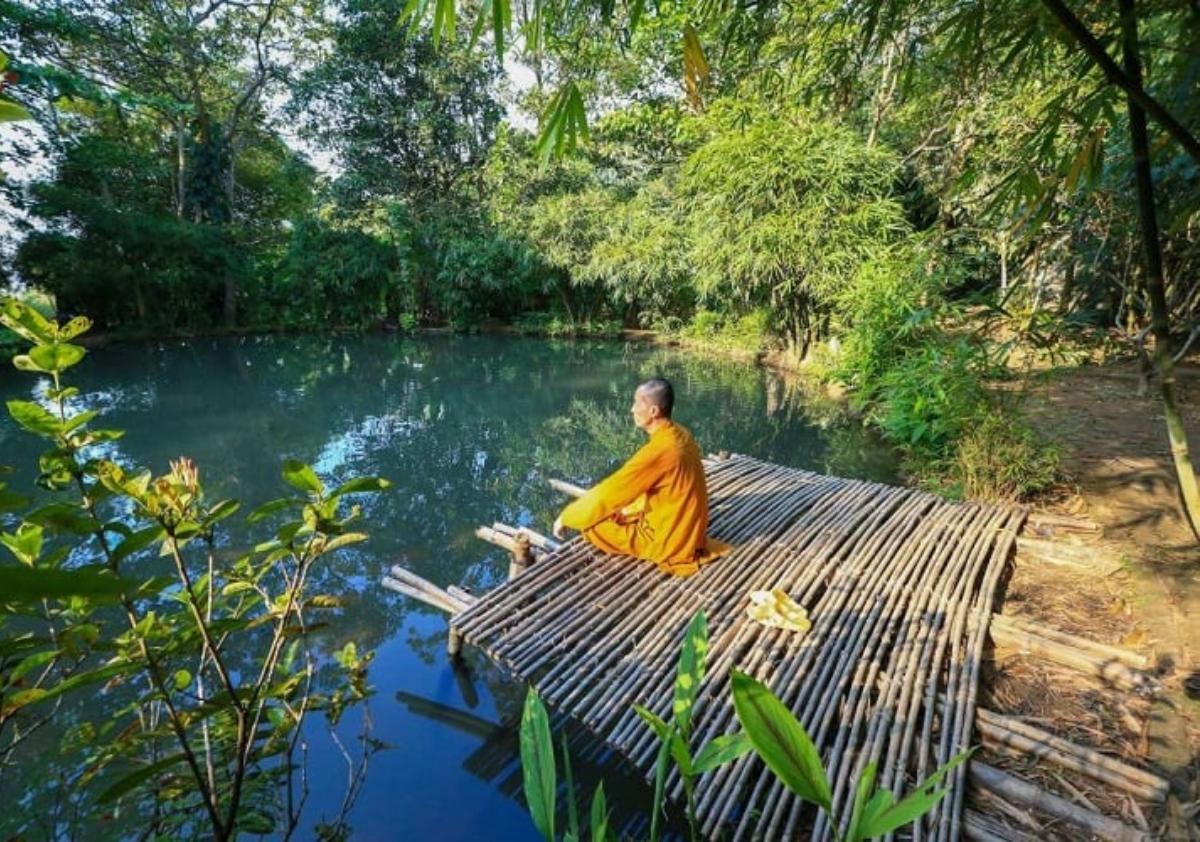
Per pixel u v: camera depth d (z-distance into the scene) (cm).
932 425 444
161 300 1174
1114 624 245
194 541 378
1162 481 359
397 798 204
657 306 1269
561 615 251
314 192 1611
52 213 982
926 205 771
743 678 72
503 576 365
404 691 258
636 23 167
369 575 362
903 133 770
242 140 1405
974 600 262
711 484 387
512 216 1349
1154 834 156
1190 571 269
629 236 1199
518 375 968
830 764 181
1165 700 199
